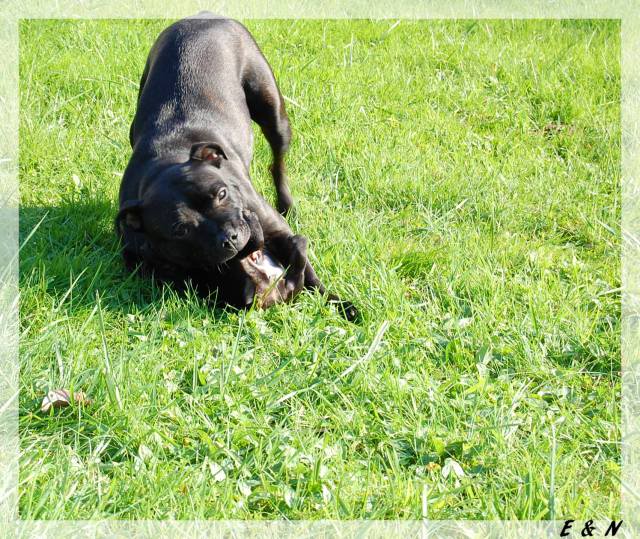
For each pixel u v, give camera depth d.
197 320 2.56
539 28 3.95
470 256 2.78
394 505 2.16
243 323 2.53
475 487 2.21
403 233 2.90
